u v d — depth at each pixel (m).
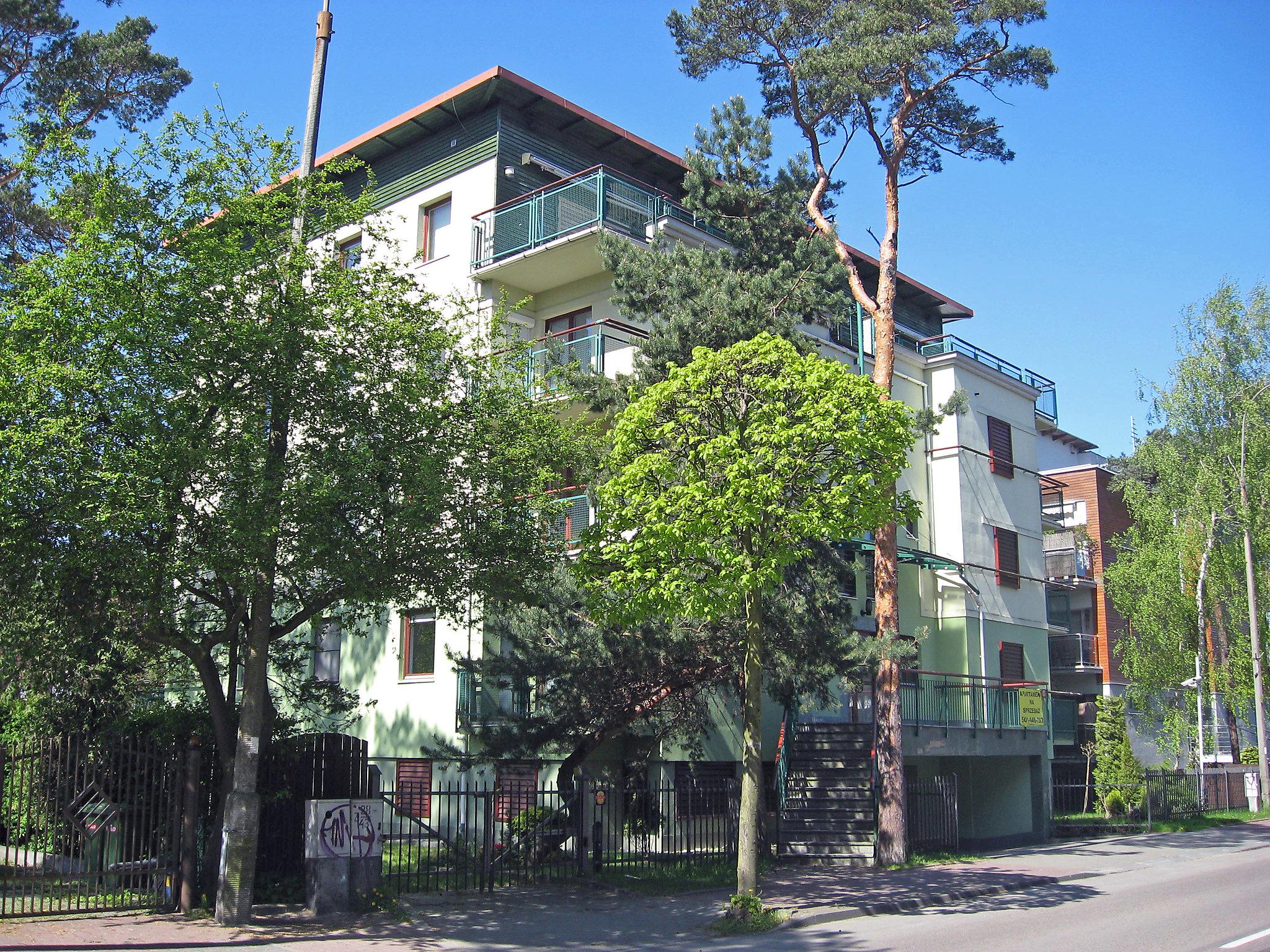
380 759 20.83
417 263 25.38
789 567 17.94
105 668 16.08
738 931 12.05
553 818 16.77
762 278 18.39
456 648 21.62
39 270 11.59
